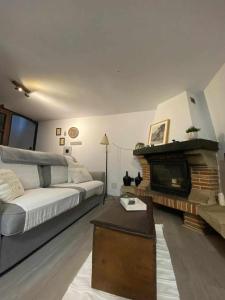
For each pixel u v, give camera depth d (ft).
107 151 13.92
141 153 10.77
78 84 9.27
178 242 5.74
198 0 4.56
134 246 3.26
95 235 3.56
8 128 13.14
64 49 6.57
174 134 9.93
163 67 7.59
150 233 3.12
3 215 3.74
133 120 13.43
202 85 9.03
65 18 5.19
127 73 8.13
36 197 4.88
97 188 9.41
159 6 4.76
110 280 3.36
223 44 6.14
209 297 3.36
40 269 4.04
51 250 4.93
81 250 4.96
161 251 5.09
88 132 14.71
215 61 7.09
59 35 5.87
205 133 9.24
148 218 3.85
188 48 6.38
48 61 7.33
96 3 4.71
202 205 6.63
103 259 3.45
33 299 3.14
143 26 5.44
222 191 7.45
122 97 10.81
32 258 4.50
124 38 5.96
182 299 3.30
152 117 12.85
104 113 13.96
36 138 16.42
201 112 9.77
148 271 3.14
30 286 3.47
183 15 5.02
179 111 9.93
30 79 8.83
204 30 5.53
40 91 10.18
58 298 3.18
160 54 6.75
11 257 3.92
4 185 4.39
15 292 3.30
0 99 11.53
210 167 7.26
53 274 3.87
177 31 5.60
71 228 6.60
